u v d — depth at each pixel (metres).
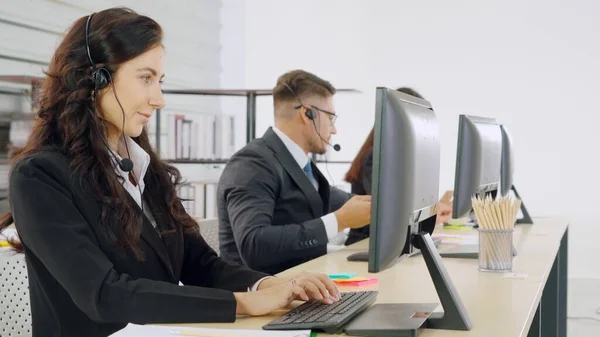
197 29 5.30
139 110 1.67
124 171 1.66
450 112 6.18
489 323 1.57
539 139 5.97
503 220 2.28
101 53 1.63
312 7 5.94
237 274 1.85
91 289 1.49
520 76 6.00
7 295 2.15
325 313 1.54
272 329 1.46
